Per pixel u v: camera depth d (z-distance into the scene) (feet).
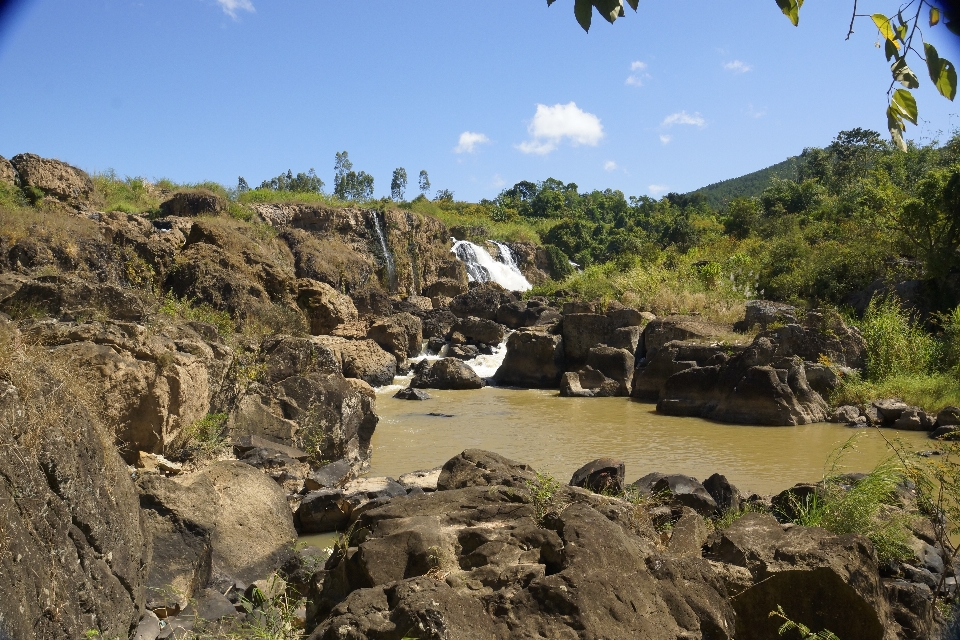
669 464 44.98
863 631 17.66
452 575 16.49
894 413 57.11
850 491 24.86
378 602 15.15
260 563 25.68
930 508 24.62
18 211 72.18
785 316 81.51
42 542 14.64
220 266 78.95
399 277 133.80
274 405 41.16
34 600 13.71
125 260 70.44
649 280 111.65
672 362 71.77
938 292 87.92
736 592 18.15
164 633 18.79
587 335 85.05
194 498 24.71
